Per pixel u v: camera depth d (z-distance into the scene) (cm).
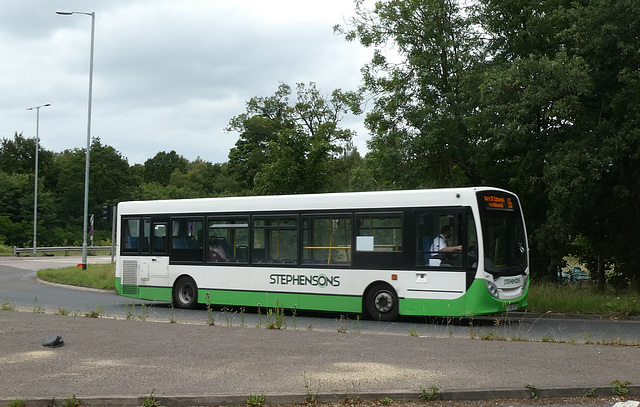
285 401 726
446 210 1487
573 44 2125
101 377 826
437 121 2420
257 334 1209
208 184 11481
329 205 1625
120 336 1174
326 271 1609
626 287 2292
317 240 1634
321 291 1614
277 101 6006
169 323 1376
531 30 2284
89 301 2112
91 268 3466
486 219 1470
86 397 722
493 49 2412
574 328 1418
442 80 2478
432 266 1485
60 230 8412
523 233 1562
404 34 2470
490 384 785
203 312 1764
